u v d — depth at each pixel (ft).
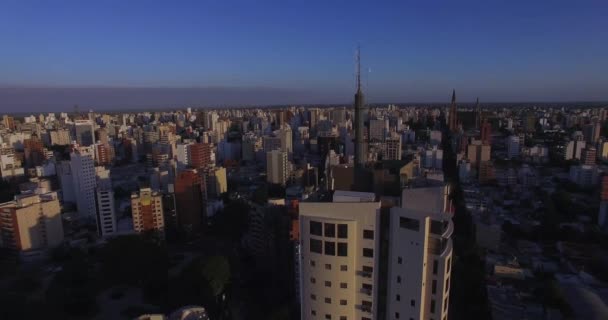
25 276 494.18
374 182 226.58
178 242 612.29
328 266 200.85
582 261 494.18
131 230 596.29
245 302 434.71
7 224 548.31
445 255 186.29
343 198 201.87
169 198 631.97
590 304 375.25
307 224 201.57
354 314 204.33
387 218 197.98
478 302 405.59
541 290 401.08
